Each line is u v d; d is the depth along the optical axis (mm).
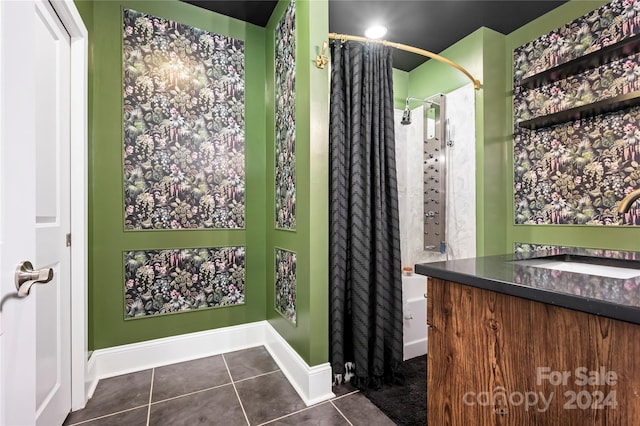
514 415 758
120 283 1984
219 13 2307
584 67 1990
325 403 1661
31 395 739
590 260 1261
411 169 3053
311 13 1745
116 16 1970
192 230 2215
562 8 2125
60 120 1474
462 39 2529
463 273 855
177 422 1497
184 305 2186
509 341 769
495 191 2418
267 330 2385
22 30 700
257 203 2459
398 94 3021
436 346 977
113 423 1487
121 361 1964
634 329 558
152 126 2078
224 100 2328
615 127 1882
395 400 1696
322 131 1765
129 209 2012
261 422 1500
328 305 1817
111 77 1956
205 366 2064
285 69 2076
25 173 716
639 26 1757
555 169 2184
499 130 2441
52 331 1373
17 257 684
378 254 1913
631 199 992
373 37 2482
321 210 1761
